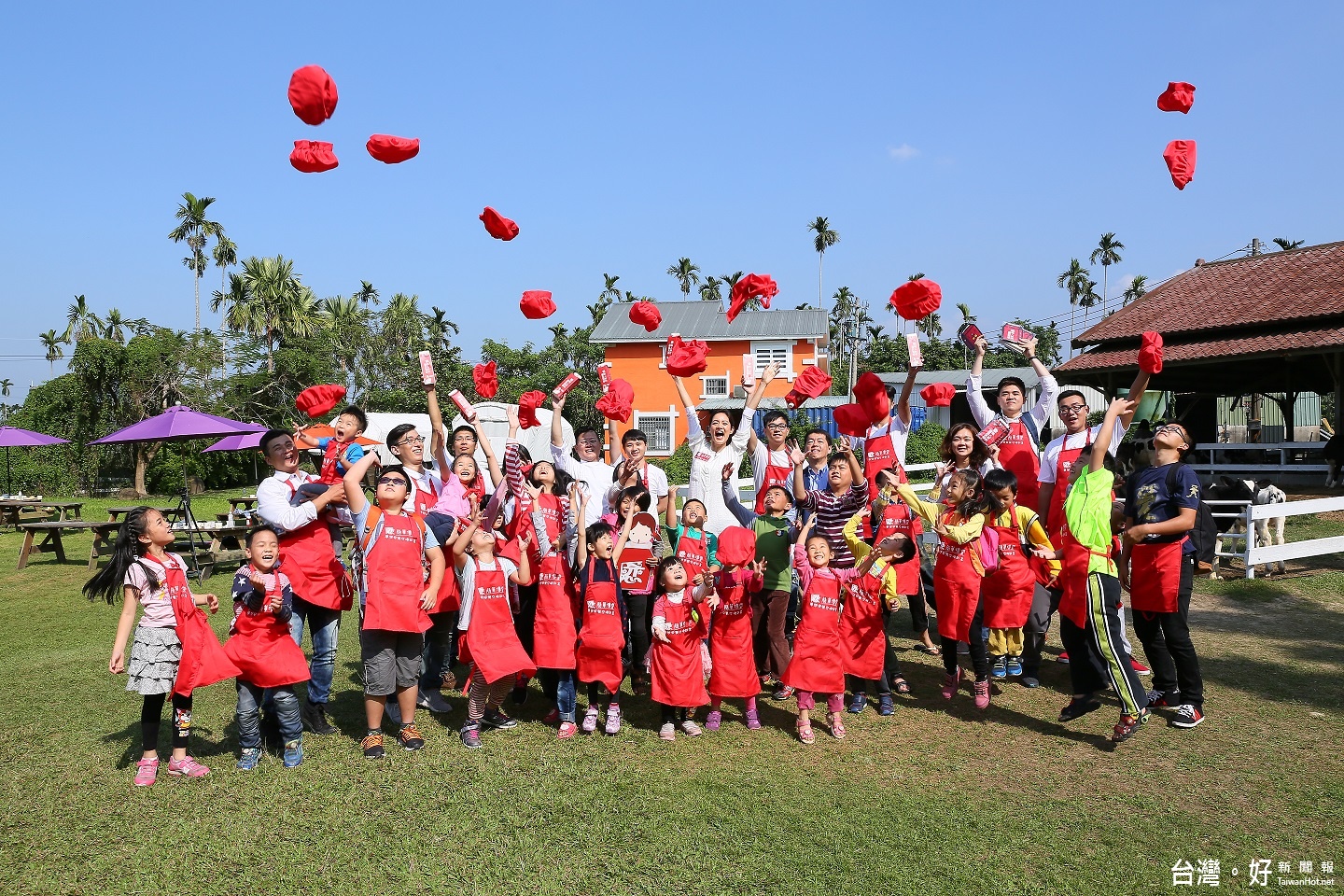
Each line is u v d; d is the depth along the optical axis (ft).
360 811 13.43
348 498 16.01
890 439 22.57
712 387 102.32
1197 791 13.65
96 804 13.83
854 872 11.39
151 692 14.34
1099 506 16.24
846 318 219.00
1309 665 20.02
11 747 16.46
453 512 17.75
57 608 33.42
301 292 139.03
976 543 18.06
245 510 56.24
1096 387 63.57
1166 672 16.99
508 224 15.80
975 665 17.80
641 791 14.06
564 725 16.85
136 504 80.79
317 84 12.12
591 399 110.93
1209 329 53.01
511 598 18.13
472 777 14.74
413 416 71.56
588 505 21.27
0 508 66.39
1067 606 16.52
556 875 11.43
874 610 17.48
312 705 17.06
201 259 149.18
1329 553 32.53
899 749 15.88
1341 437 46.57
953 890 10.92
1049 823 12.69
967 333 23.26
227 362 112.78
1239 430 91.56
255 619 14.92
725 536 17.08
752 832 12.54
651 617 19.57
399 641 16.05
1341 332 45.16
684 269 229.25
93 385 101.40
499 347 125.90
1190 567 16.74
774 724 17.54
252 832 12.80
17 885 11.38
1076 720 17.17
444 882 11.31
